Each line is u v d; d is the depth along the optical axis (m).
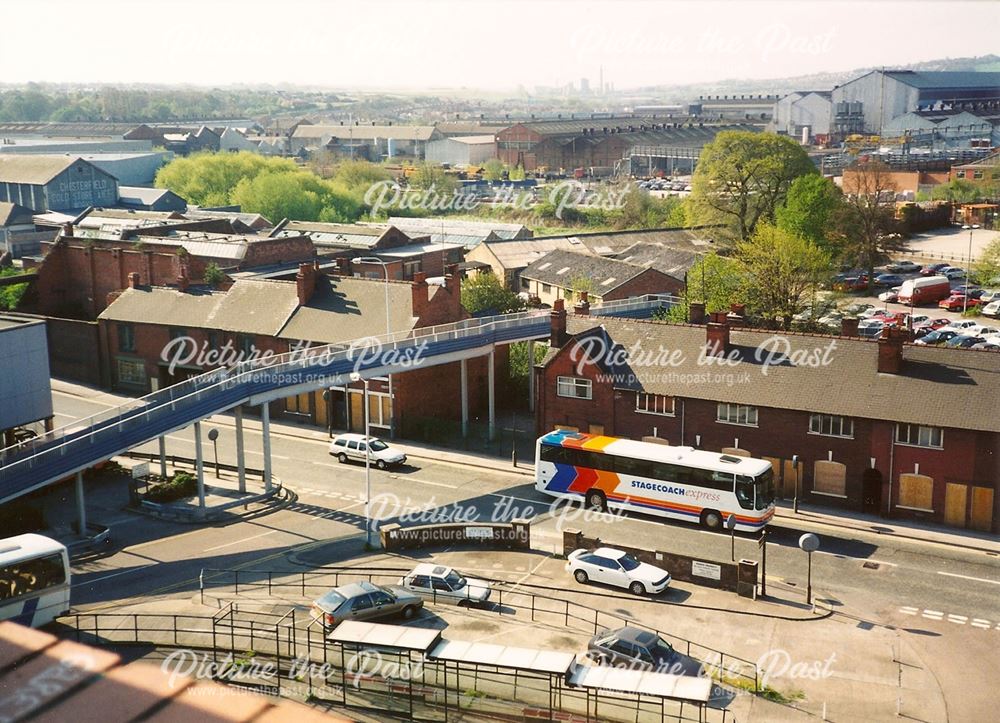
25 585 41.25
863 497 59.59
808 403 60.34
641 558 50.72
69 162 160.12
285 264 107.44
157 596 46.53
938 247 154.62
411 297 78.50
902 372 59.84
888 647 42.62
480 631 43.41
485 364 83.19
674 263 111.62
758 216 135.50
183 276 88.31
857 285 130.00
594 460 60.19
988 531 56.28
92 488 64.62
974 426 55.69
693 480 57.06
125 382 89.12
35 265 113.69
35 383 63.25
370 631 38.31
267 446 63.19
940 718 37.00
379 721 34.50
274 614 43.97
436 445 74.00
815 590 48.59
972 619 45.47
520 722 34.91
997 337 97.50
